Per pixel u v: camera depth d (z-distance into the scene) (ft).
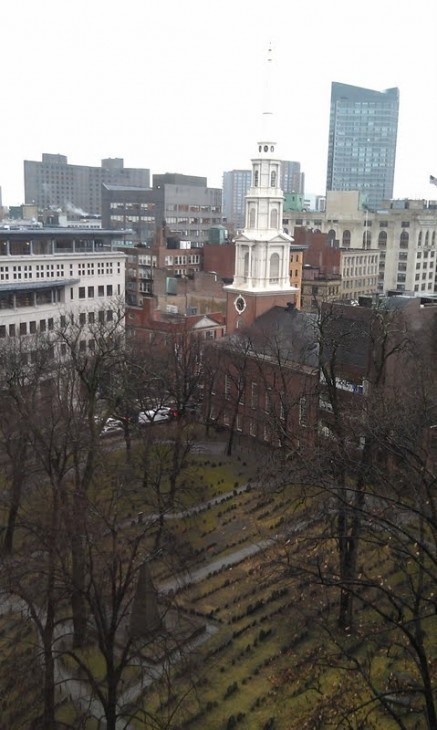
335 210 633.61
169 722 102.27
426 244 604.49
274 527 175.22
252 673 121.19
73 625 131.13
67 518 117.60
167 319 349.20
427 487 94.07
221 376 260.42
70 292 316.60
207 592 147.54
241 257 284.00
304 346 217.36
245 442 247.70
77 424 155.84
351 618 126.52
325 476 120.26
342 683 106.42
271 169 277.03
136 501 164.76
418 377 166.30
